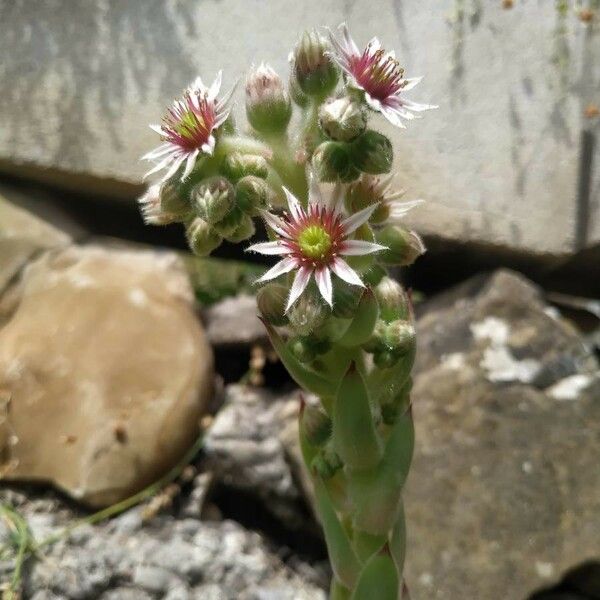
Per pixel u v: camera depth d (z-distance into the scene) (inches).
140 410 8.7
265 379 10.1
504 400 8.9
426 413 8.9
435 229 10.5
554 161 10.7
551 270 11.2
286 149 5.1
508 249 10.7
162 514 8.5
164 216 5.3
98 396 8.7
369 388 5.2
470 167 10.7
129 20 10.8
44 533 7.9
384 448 5.2
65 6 10.8
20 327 9.3
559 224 10.7
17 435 8.5
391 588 5.1
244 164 4.8
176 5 10.8
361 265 4.8
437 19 10.6
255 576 8.2
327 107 4.6
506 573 7.9
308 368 5.1
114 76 10.8
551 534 8.1
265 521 9.0
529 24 10.7
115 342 9.1
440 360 9.3
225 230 4.8
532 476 8.4
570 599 8.0
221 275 11.5
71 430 8.6
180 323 9.5
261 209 4.8
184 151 4.9
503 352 9.3
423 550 8.1
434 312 10.0
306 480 8.6
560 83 10.7
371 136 4.7
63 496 8.4
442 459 8.6
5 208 10.4
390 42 10.7
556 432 8.7
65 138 10.7
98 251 10.2
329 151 4.6
